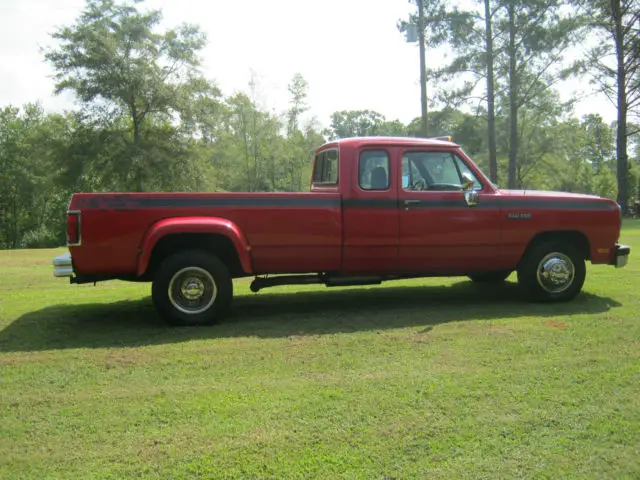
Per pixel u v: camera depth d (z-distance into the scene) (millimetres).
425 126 18719
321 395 4062
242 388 4227
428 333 5586
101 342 5477
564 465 3104
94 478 3035
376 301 7340
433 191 6672
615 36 34125
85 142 34938
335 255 6438
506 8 30766
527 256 6996
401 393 4070
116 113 35875
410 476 3010
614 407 3801
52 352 5145
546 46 30469
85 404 3982
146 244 5820
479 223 6734
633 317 6105
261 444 3367
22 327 6074
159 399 4051
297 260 6363
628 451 3240
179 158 36719
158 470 3109
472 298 7449
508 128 40719
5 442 3443
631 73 34875
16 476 3064
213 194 6105
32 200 47250
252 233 6172
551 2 29953
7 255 15945
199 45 36719
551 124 45719
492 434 3449
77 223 5824
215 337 5602
